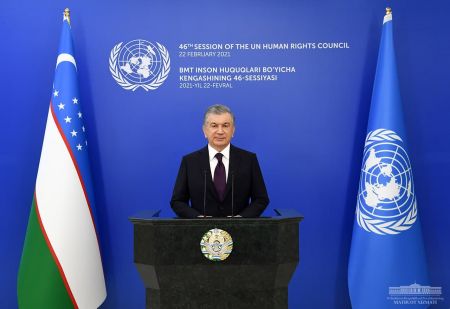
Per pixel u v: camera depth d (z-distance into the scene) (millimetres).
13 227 4555
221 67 4629
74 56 4453
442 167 4574
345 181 4605
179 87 4625
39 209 4137
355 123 4605
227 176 3605
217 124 3484
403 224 4227
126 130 4617
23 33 4586
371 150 4297
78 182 4203
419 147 4578
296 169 4617
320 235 4602
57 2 4594
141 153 4617
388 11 4375
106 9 4613
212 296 2938
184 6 4625
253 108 4621
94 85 4609
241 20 4629
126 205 4609
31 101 4578
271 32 4629
